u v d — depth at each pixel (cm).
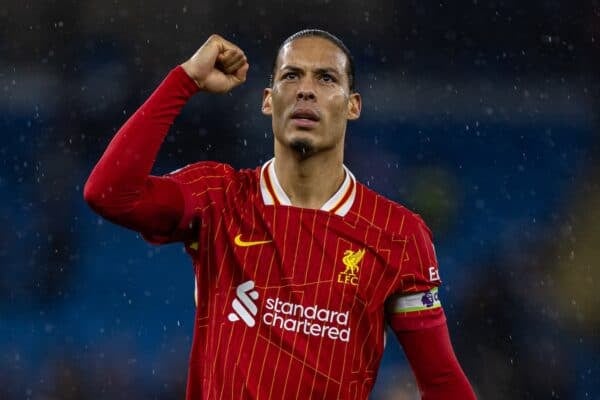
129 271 4772
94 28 5216
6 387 4319
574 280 4847
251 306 1255
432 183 5156
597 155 5291
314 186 1299
